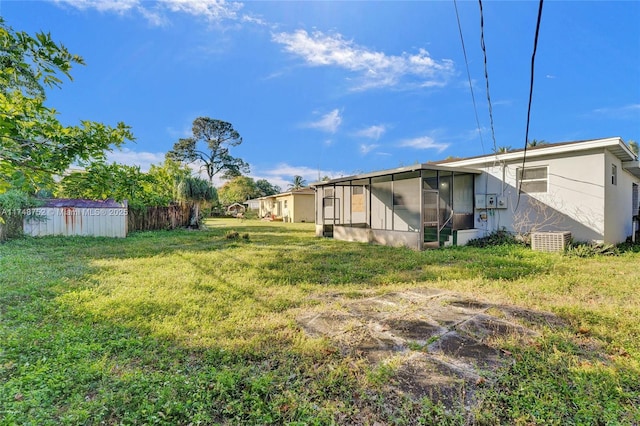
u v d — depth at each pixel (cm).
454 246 943
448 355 269
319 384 229
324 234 1341
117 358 267
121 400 208
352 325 337
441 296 441
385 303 414
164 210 1630
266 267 657
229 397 215
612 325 329
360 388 224
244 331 325
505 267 619
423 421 190
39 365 245
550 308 381
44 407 199
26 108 215
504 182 970
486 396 212
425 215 1171
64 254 806
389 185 1284
